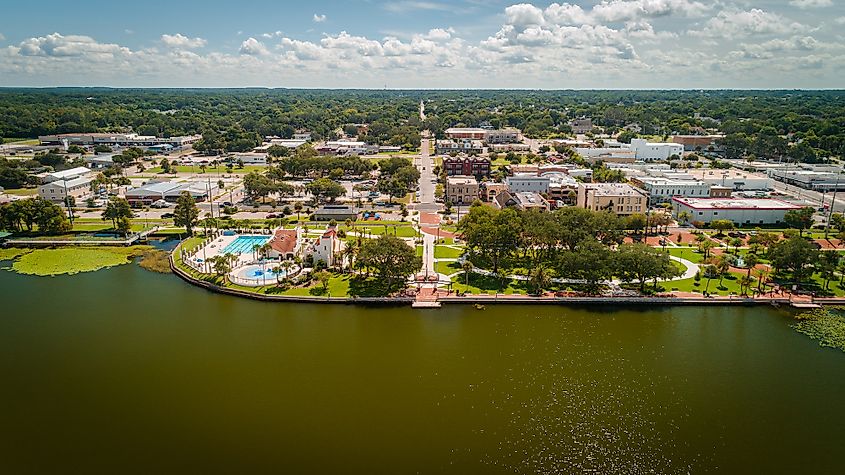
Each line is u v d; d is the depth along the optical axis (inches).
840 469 3629.4
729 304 6373.0
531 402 4357.8
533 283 6540.4
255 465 3617.1
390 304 6348.4
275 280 6879.9
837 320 5959.6
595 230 7696.9
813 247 6924.2
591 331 5674.2
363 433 3951.8
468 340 5442.9
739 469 3636.8
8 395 4431.6
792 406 4335.6
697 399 4431.6
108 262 7869.1
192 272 7253.9
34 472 3565.5
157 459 3678.6
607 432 4005.9
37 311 6107.3
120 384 4576.8
